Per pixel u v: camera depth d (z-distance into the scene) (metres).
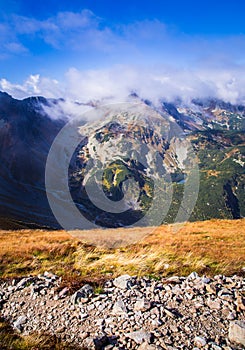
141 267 11.95
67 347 6.14
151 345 5.89
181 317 6.81
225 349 5.77
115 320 6.92
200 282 8.52
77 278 9.84
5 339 6.61
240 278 9.06
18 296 8.91
